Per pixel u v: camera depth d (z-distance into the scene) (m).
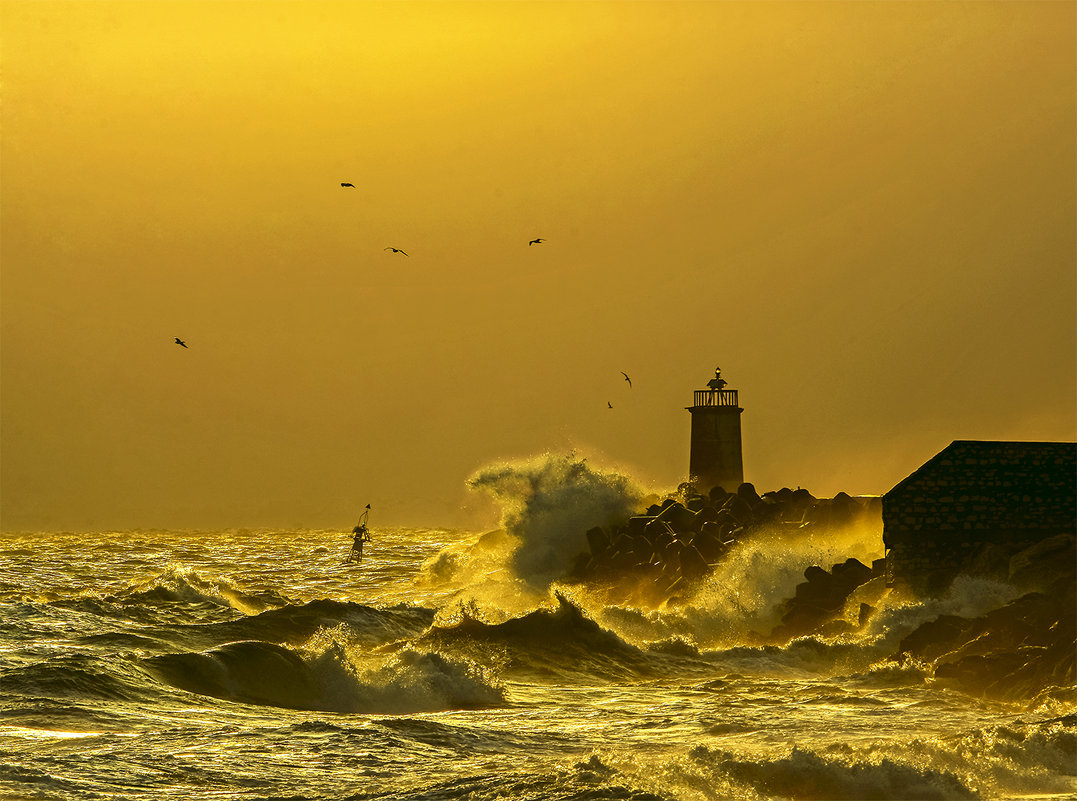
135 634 114.31
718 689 94.44
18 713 73.12
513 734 71.31
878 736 71.31
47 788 53.88
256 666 89.69
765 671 107.19
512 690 95.19
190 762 60.22
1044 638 95.94
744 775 56.94
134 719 73.62
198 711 78.56
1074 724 68.50
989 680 91.56
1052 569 116.25
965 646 100.00
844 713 80.19
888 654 111.56
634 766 57.81
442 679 93.12
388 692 90.06
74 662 85.62
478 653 109.38
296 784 56.59
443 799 53.19
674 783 55.31
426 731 70.31
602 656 109.19
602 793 53.38
